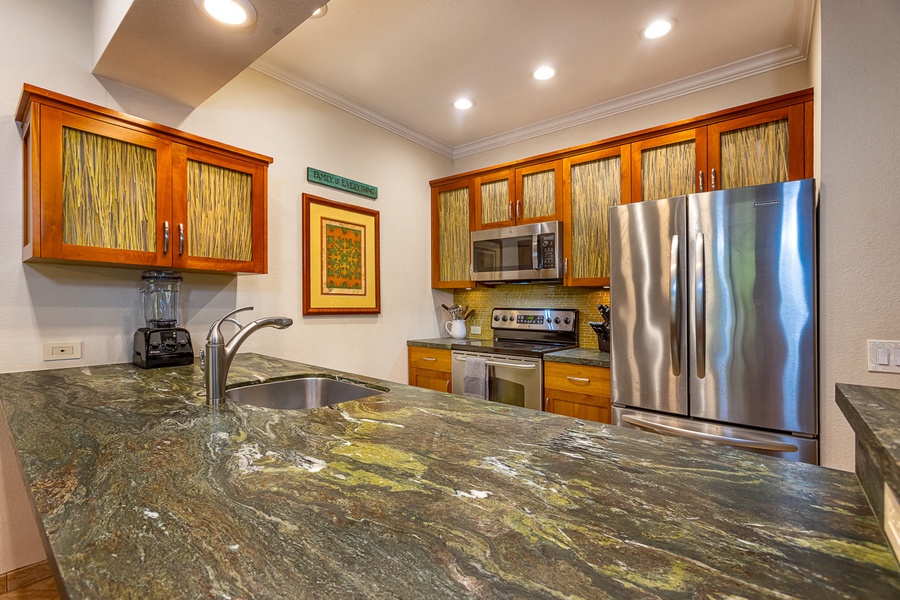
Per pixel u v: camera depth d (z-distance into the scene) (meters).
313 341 2.70
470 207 3.36
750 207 1.83
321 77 2.63
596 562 0.48
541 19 2.08
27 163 1.63
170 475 0.72
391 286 3.26
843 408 0.78
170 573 0.46
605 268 2.72
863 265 1.62
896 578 0.44
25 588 1.66
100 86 1.86
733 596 0.42
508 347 2.96
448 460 0.79
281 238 2.54
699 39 2.26
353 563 0.48
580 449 0.85
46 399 1.25
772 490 0.66
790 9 2.03
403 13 2.03
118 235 1.67
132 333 1.96
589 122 3.14
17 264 1.67
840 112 1.66
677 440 0.91
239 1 1.40
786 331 1.75
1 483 1.63
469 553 0.49
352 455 0.82
